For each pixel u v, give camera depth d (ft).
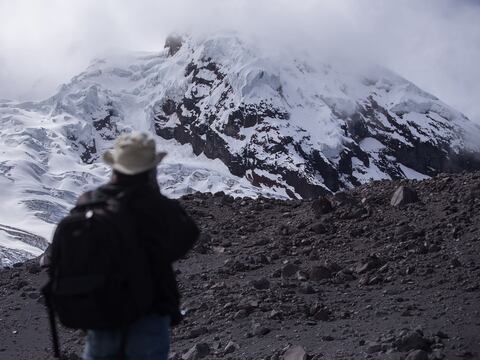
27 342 34.91
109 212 15.24
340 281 35.35
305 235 43.57
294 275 37.55
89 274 14.93
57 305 15.23
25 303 40.45
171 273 16.05
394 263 35.94
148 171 16.39
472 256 34.71
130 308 15.02
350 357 25.54
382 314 29.96
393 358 24.62
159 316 15.85
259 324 30.96
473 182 45.65
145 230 15.52
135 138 16.31
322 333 28.99
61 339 34.99
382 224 42.39
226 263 40.75
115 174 16.28
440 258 35.29
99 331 15.76
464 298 30.01
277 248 42.37
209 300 35.32
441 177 49.32
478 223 38.73
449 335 26.27
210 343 30.37
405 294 32.04
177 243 15.71
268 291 35.04
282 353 27.27
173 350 30.60
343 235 42.29
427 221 41.06
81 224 15.21
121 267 14.98
